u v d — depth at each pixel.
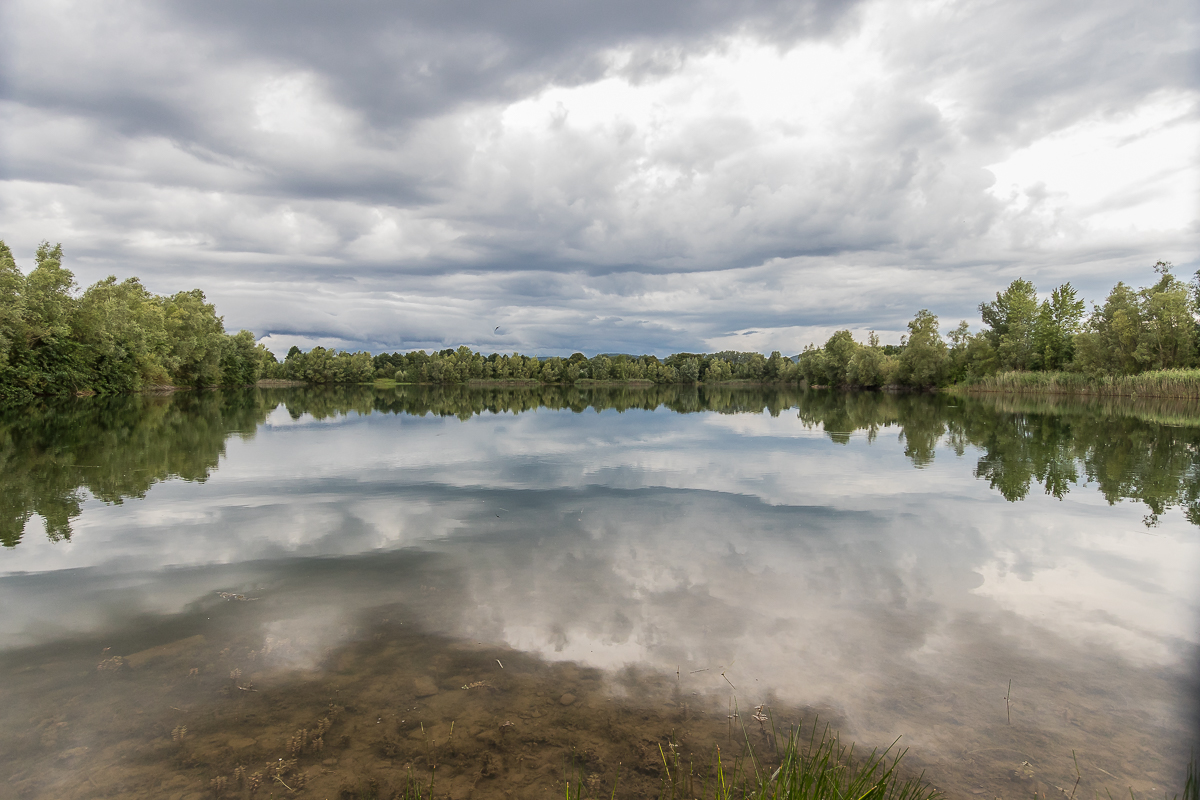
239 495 12.98
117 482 14.41
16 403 43.53
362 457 18.64
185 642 6.19
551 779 4.19
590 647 6.02
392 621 6.64
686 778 4.17
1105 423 29.25
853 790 3.70
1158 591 7.42
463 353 151.88
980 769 4.24
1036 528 10.24
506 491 13.44
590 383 159.88
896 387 87.88
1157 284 57.84
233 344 87.81
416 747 4.54
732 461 17.81
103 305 55.78
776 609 6.90
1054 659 5.75
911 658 5.78
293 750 4.49
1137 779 4.14
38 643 6.15
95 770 4.30
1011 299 74.56
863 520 10.80
